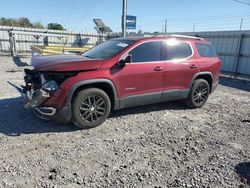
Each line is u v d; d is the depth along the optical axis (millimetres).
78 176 3176
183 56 5910
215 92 8805
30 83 4777
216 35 13602
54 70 4262
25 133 4383
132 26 14031
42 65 4473
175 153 3912
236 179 3246
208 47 6570
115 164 3508
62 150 3848
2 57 16625
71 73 4402
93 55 5301
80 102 4500
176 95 5887
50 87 4297
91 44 22375
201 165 3574
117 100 4949
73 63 4477
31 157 3596
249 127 5238
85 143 4121
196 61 6105
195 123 5352
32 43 20016
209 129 5031
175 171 3393
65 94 4328
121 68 4863
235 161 3725
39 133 4418
